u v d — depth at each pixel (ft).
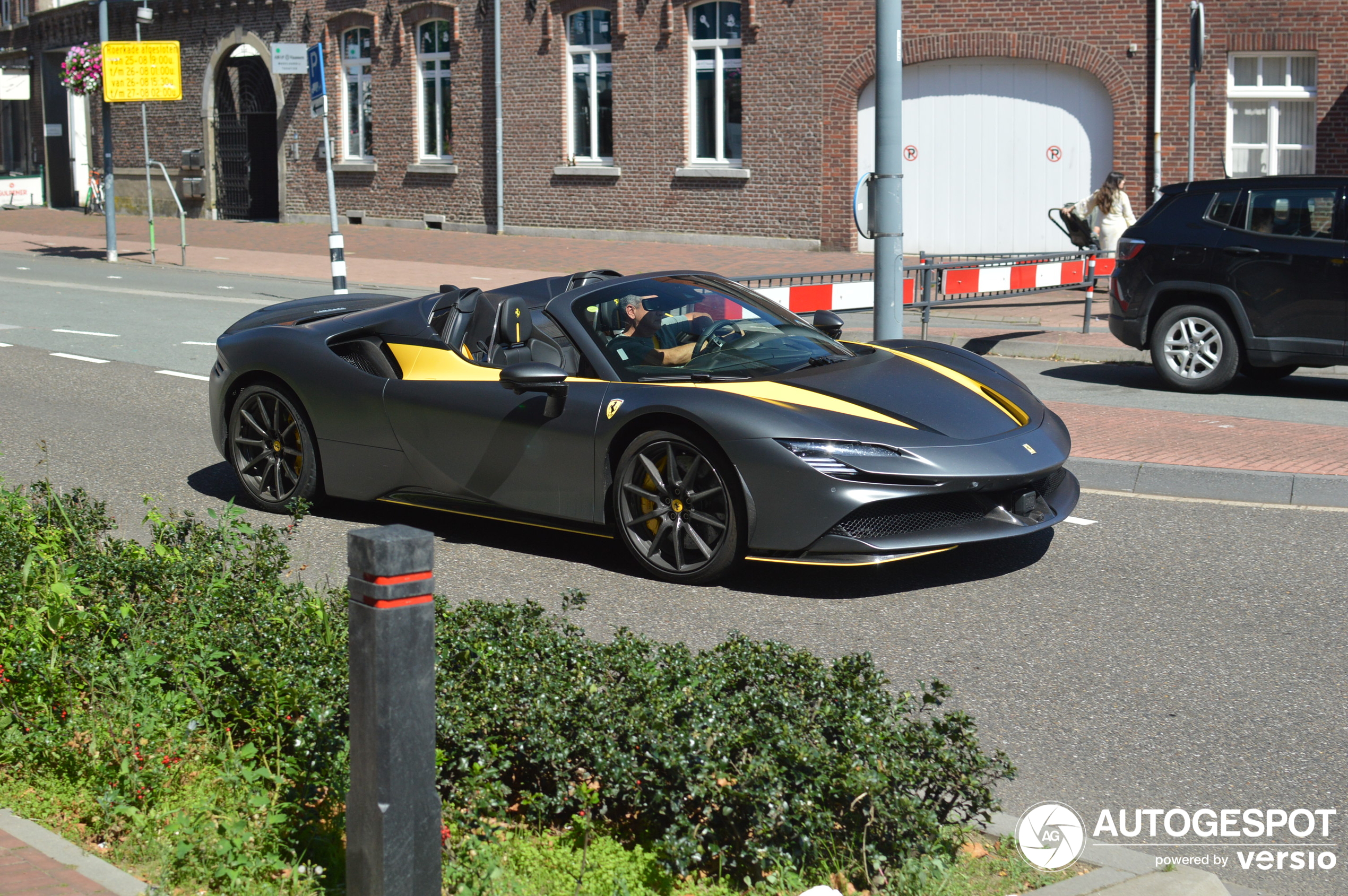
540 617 13.96
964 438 19.01
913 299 43.21
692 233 81.51
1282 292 34.06
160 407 33.40
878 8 32.94
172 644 13.52
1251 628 17.31
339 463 22.75
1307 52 64.44
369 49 97.71
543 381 19.83
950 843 11.05
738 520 18.75
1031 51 69.67
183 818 10.73
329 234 92.58
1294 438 27.81
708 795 10.83
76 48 78.54
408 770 8.99
